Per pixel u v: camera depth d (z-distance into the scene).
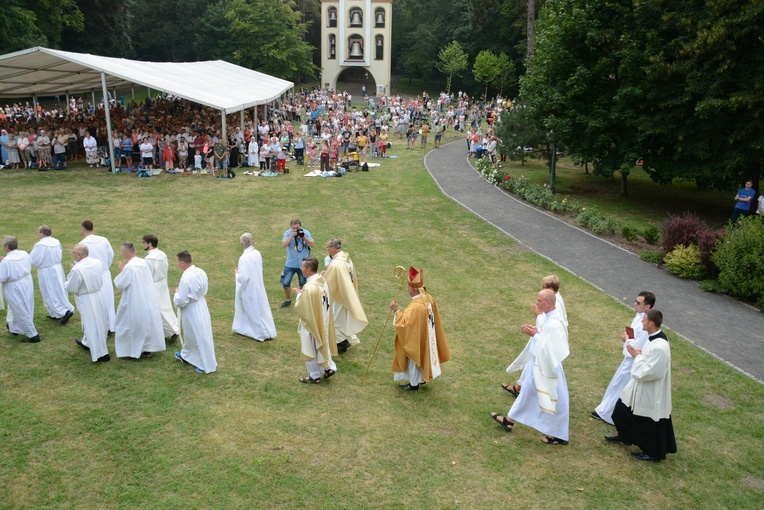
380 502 6.20
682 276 14.42
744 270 12.84
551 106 21.58
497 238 17.19
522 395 7.50
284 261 14.14
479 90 67.50
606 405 7.98
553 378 7.07
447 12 73.00
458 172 27.33
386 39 65.31
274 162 25.47
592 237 17.69
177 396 7.98
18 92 32.28
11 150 23.70
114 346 9.45
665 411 7.05
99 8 52.25
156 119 28.78
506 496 6.43
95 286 8.59
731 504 6.56
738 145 18.12
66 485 6.14
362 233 16.95
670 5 18.64
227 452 6.83
